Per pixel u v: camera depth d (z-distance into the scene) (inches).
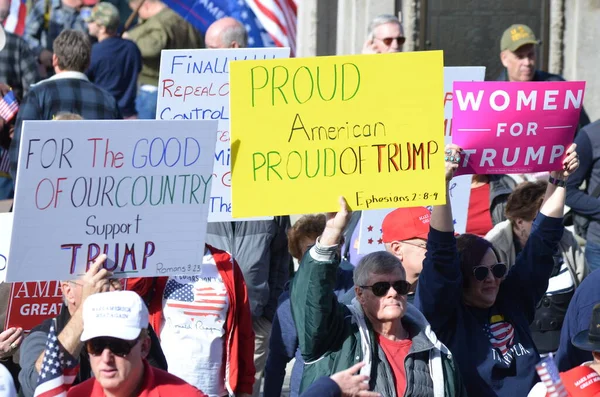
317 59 575.5
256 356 800.9
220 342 661.3
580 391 516.7
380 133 582.2
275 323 668.7
